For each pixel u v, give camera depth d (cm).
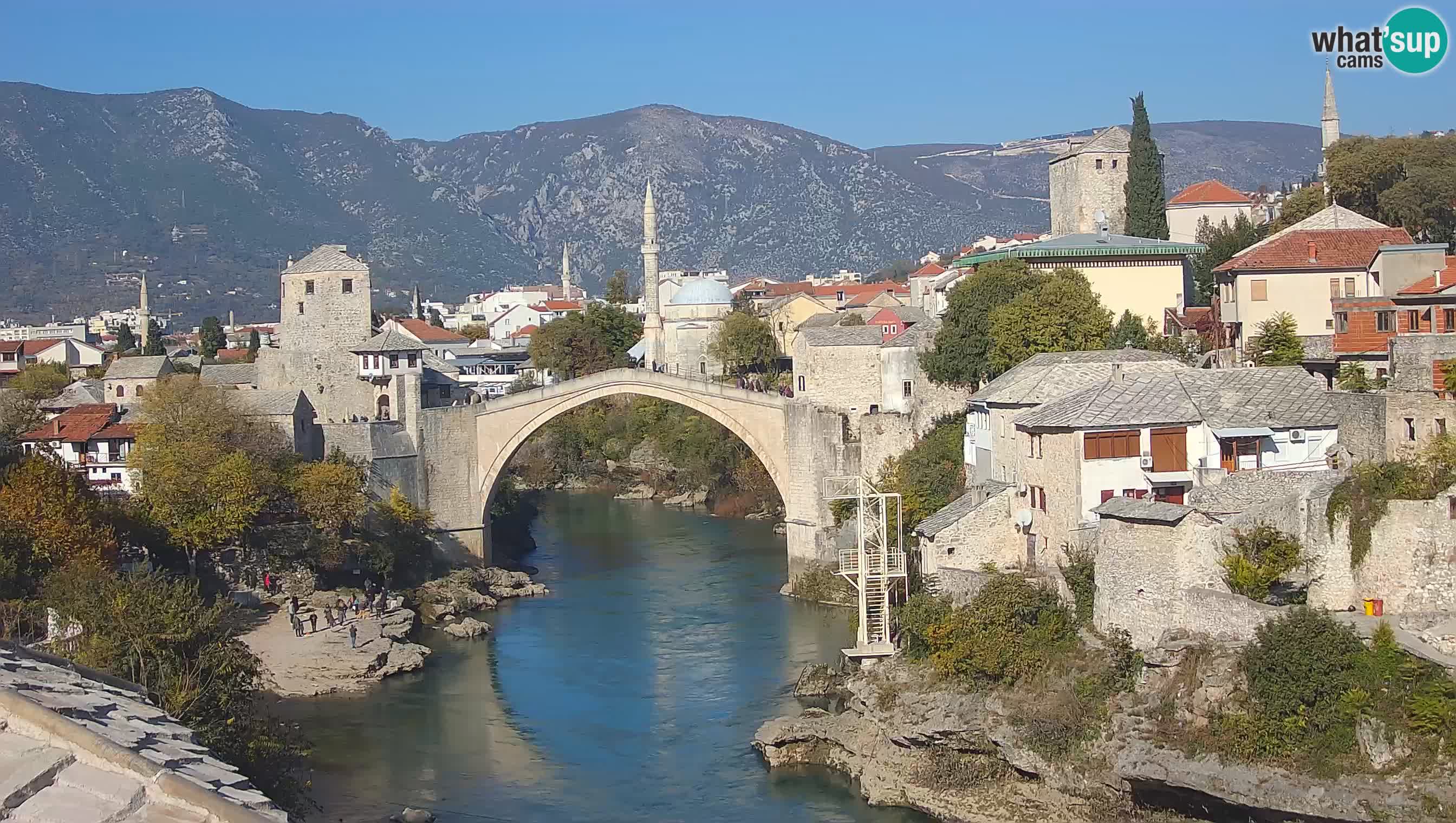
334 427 13200
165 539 10638
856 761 7575
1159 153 15900
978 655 7431
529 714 8819
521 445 13575
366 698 9194
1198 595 6750
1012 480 9744
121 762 1925
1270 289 11406
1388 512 6788
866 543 10088
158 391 12044
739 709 8812
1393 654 6097
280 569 11275
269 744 6231
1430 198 12319
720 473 17950
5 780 1845
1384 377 8975
